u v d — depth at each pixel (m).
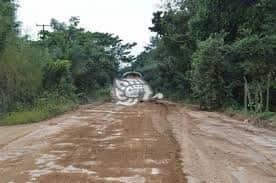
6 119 23.03
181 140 15.89
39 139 16.02
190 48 47.66
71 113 29.14
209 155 12.98
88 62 50.88
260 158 12.84
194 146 14.57
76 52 47.28
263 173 10.77
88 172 10.38
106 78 60.38
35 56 31.95
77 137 16.50
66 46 48.06
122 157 12.31
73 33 54.75
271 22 32.66
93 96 52.34
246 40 31.52
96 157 12.30
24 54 29.38
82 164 11.31
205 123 23.20
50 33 50.50
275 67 30.34
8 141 15.54
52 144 14.73
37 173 10.25
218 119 26.02
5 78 26.55
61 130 18.81
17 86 28.08
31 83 30.41
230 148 14.52
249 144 15.63
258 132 19.55
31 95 30.78
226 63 35.34
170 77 56.69
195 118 26.23
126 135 17.06
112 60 68.50
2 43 24.83
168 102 48.66
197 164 11.50
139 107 36.62
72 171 10.48
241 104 35.97
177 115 28.09
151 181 9.51
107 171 10.48
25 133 17.86
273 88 31.06
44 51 37.50
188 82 50.03
